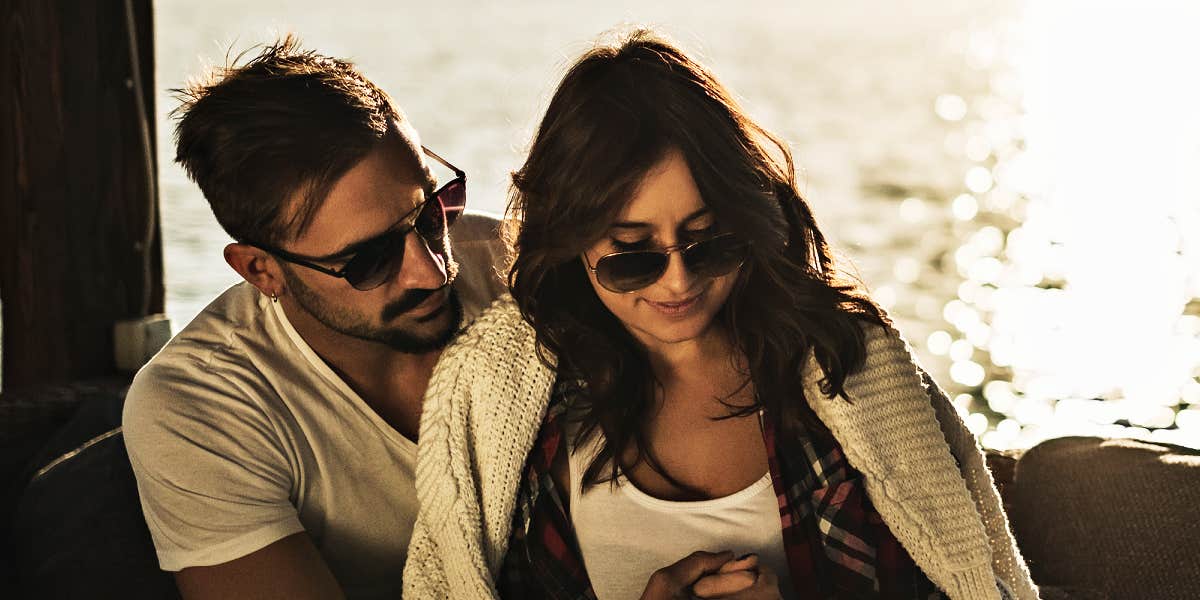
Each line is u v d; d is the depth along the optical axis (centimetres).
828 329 204
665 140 184
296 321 223
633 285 188
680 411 210
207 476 209
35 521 244
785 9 3103
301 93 207
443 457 212
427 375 229
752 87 1788
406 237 210
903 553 211
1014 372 603
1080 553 245
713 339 209
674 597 192
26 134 366
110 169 375
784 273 200
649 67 187
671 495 209
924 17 2894
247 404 216
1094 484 249
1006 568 222
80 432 281
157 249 391
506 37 2270
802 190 211
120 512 237
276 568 207
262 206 207
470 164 1026
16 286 374
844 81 1867
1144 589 236
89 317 378
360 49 2036
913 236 910
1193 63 1828
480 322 217
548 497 211
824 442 211
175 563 210
